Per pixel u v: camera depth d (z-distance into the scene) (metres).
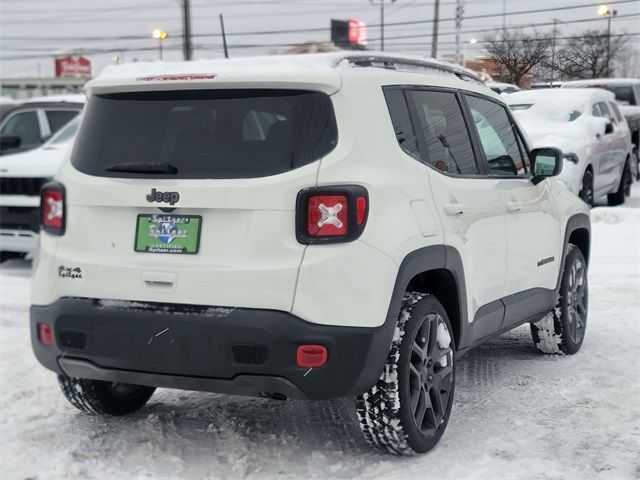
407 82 4.66
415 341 4.34
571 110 13.66
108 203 4.21
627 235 11.73
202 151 4.13
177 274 4.04
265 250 3.95
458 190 4.76
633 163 18.55
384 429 4.20
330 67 4.16
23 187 9.89
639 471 4.14
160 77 4.22
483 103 5.58
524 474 4.10
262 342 3.88
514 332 7.22
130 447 4.56
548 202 6.04
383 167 4.18
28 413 5.15
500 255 5.22
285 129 4.05
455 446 4.52
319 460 4.35
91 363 4.25
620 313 7.67
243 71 4.14
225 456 4.43
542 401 5.27
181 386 4.13
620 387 5.53
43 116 12.95
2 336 7.08
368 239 3.97
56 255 4.36
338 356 3.91
